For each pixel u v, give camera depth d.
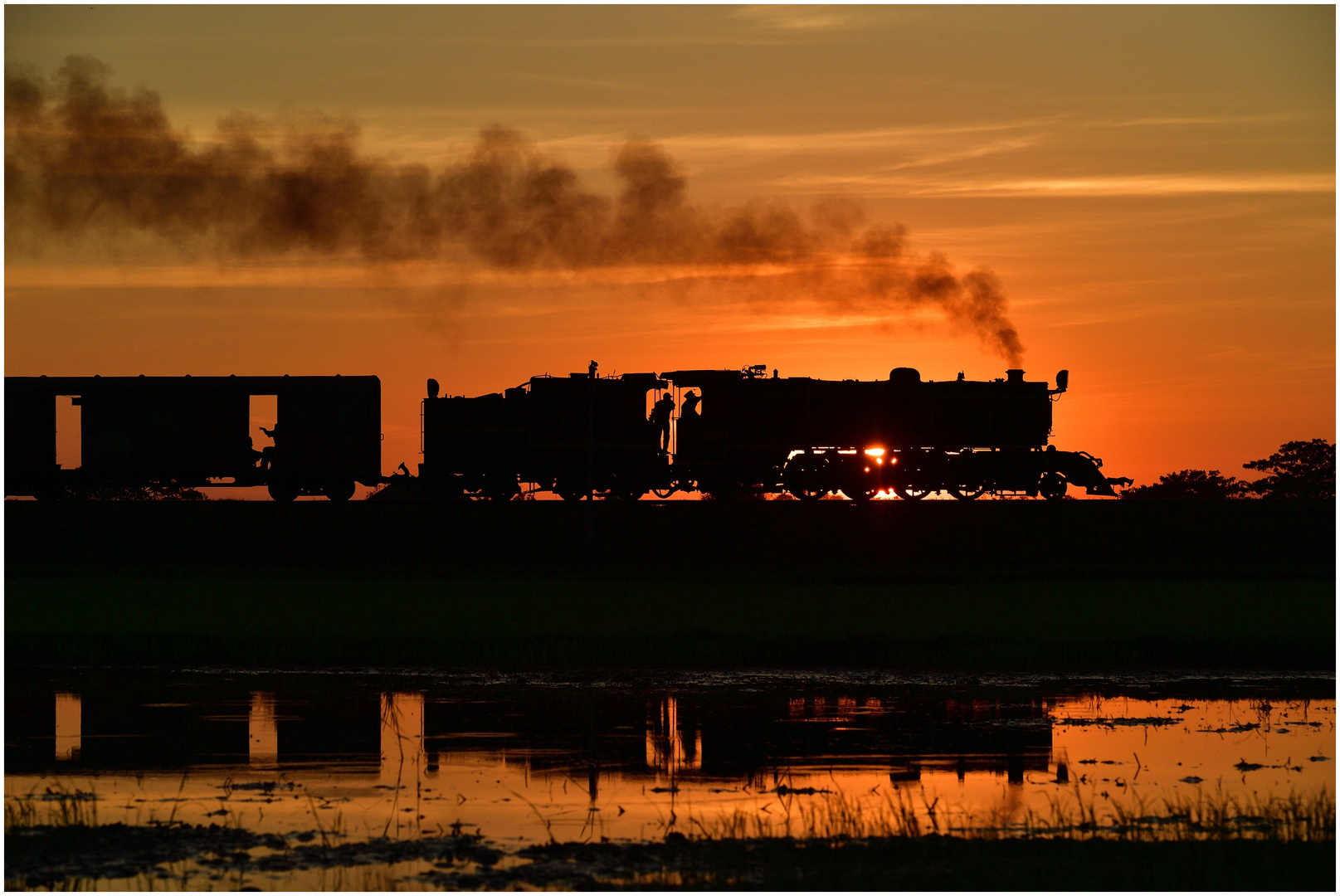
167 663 111.19
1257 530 168.75
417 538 162.88
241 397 177.25
